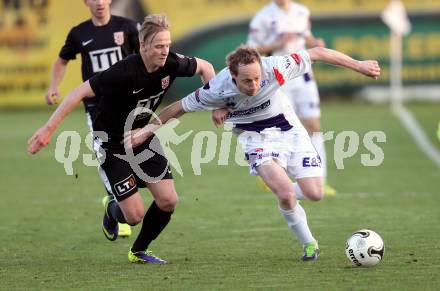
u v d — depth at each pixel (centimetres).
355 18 7900
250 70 2481
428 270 2473
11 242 3092
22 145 6031
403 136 6094
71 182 4566
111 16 3362
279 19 4309
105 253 2881
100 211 3747
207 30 7762
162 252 2861
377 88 8094
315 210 3659
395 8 7338
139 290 2291
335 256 2719
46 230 3328
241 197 4047
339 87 8150
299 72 2675
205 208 3756
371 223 3331
